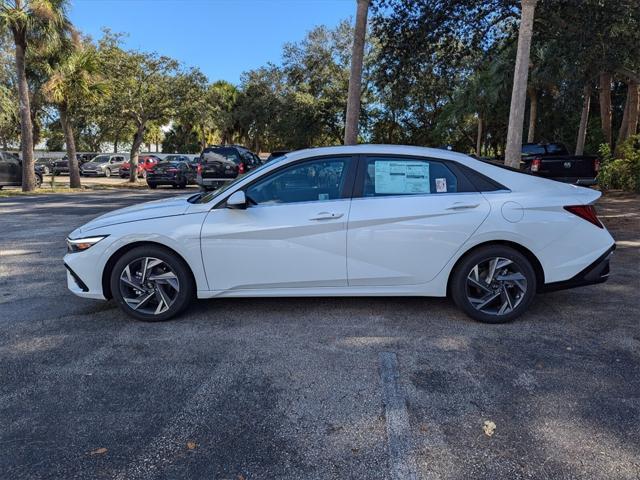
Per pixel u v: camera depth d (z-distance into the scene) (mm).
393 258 4461
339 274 4500
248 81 37281
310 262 4484
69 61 20984
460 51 15016
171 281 4547
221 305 5066
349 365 3707
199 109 28266
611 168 17750
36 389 3367
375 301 5176
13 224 10828
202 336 4277
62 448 2719
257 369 3648
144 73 26969
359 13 10484
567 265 4477
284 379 3494
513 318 4523
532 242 4414
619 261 6883
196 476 2488
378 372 3592
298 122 34656
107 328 4477
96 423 2957
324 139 38688
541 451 2670
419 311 4871
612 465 2551
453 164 4566
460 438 2789
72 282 4727
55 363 3766
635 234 8953
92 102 23156
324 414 3043
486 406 3125
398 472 2508
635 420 2957
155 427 2914
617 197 15352
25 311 4965
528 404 3145
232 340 4188
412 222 4418
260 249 4469
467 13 13867
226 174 16516
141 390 3346
